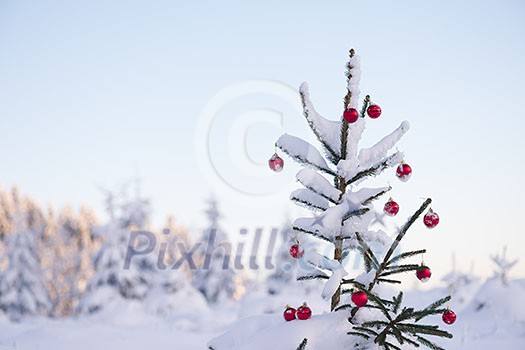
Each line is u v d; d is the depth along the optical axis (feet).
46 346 39.96
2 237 139.23
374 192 14.94
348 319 15.26
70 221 145.79
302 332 14.97
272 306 45.98
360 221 15.29
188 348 40.27
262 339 14.99
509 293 43.62
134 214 89.76
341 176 15.53
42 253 133.80
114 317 75.61
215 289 102.73
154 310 81.25
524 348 33.04
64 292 131.23
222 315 61.46
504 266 45.55
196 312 70.49
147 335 47.96
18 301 99.50
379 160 15.24
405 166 14.69
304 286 68.95
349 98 15.78
